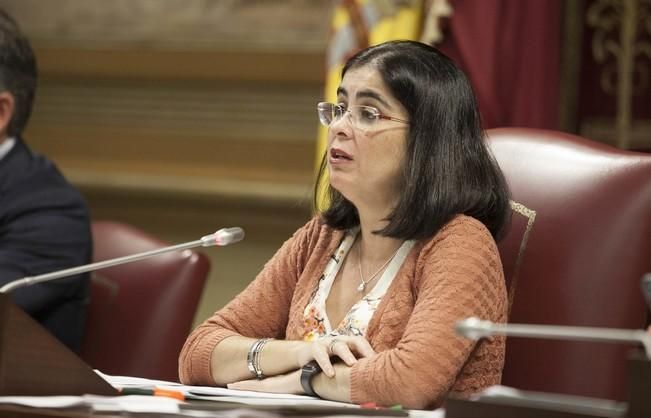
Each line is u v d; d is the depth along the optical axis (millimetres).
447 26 9289
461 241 5703
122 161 13375
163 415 4234
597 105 10609
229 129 12898
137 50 13188
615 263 6094
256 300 6477
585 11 10594
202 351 6125
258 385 5691
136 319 7902
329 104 6004
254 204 12477
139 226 13164
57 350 4629
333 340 5586
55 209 8188
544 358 6133
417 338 5387
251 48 12656
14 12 13664
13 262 7930
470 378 5637
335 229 6332
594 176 6312
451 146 5855
